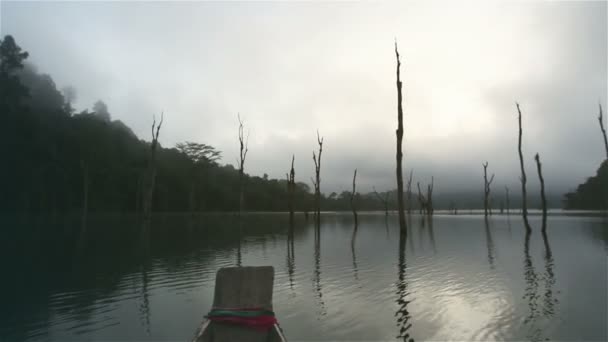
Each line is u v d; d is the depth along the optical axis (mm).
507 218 62281
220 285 6180
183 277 11484
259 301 6059
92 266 13398
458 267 12883
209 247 19312
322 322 7086
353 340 6168
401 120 24688
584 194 102812
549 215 73625
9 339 6352
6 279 11203
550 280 10430
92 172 60625
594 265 12836
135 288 10070
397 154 24625
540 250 17281
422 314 7512
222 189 91375
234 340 5324
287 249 18672
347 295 9094
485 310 7699
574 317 7129
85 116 76750
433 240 23328
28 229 29125
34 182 51688
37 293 9531
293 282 10656
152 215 61469
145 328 6922
